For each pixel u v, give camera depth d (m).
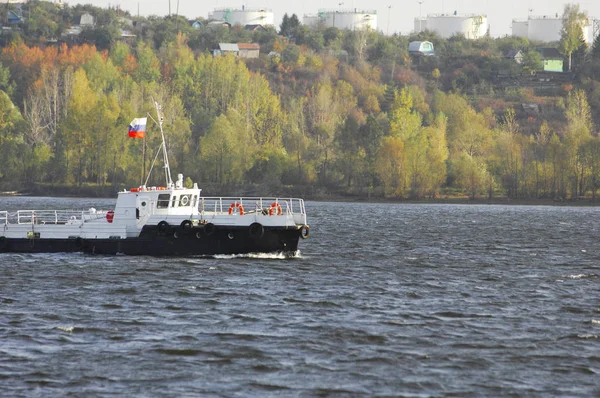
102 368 114.38
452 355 121.06
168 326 134.62
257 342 126.25
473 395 106.81
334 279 177.75
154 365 115.75
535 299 159.62
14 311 143.50
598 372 114.88
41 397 104.69
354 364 117.00
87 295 156.50
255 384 109.38
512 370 115.38
